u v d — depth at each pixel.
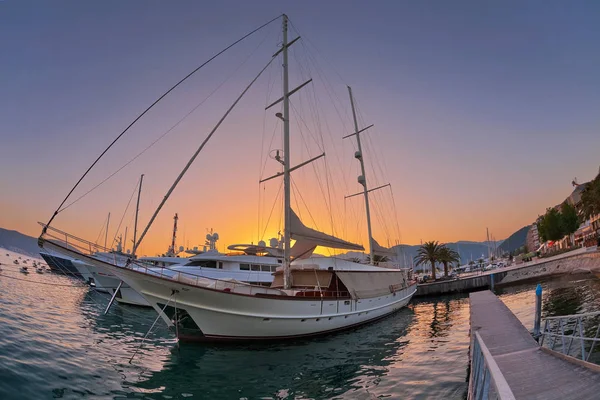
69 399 9.22
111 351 14.59
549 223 76.56
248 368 13.28
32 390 9.24
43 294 32.12
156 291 15.64
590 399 5.65
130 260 15.69
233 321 15.95
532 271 51.59
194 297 15.26
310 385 11.49
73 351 13.52
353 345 17.20
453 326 22.19
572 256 52.00
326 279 21.45
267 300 16.31
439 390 10.60
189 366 13.37
